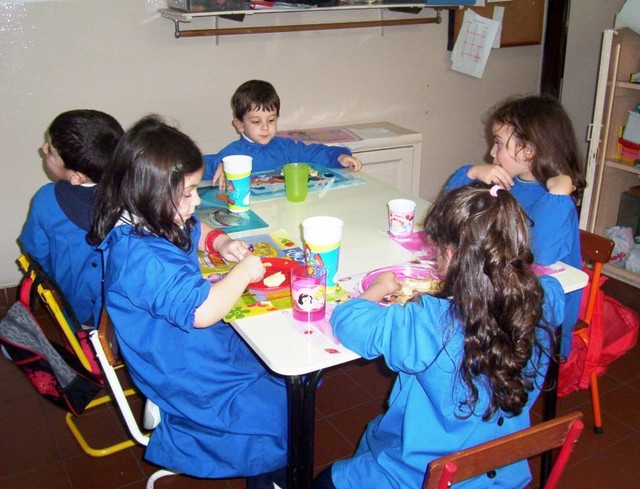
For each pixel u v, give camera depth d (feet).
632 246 10.30
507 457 3.42
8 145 8.95
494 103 12.67
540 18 12.30
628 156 9.96
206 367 4.53
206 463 4.62
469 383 3.56
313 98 10.86
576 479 6.28
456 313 3.60
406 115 11.91
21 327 5.22
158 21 9.21
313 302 4.17
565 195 5.41
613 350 6.42
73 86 9.05
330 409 7.40
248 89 7.74
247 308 4.38
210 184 7.01
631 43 9.45
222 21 9.65
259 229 5.67
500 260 3.48
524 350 3.57
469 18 11.46
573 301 5.66
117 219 4.16
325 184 6.96
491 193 3.60
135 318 4.31
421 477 3.81
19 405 7.44
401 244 5.39
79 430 6.99
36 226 6.04
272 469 4.73
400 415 4.09
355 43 10.84
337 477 4.14
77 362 5.39
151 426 4.93
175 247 4.18
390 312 3.79
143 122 4.29
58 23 8.68
